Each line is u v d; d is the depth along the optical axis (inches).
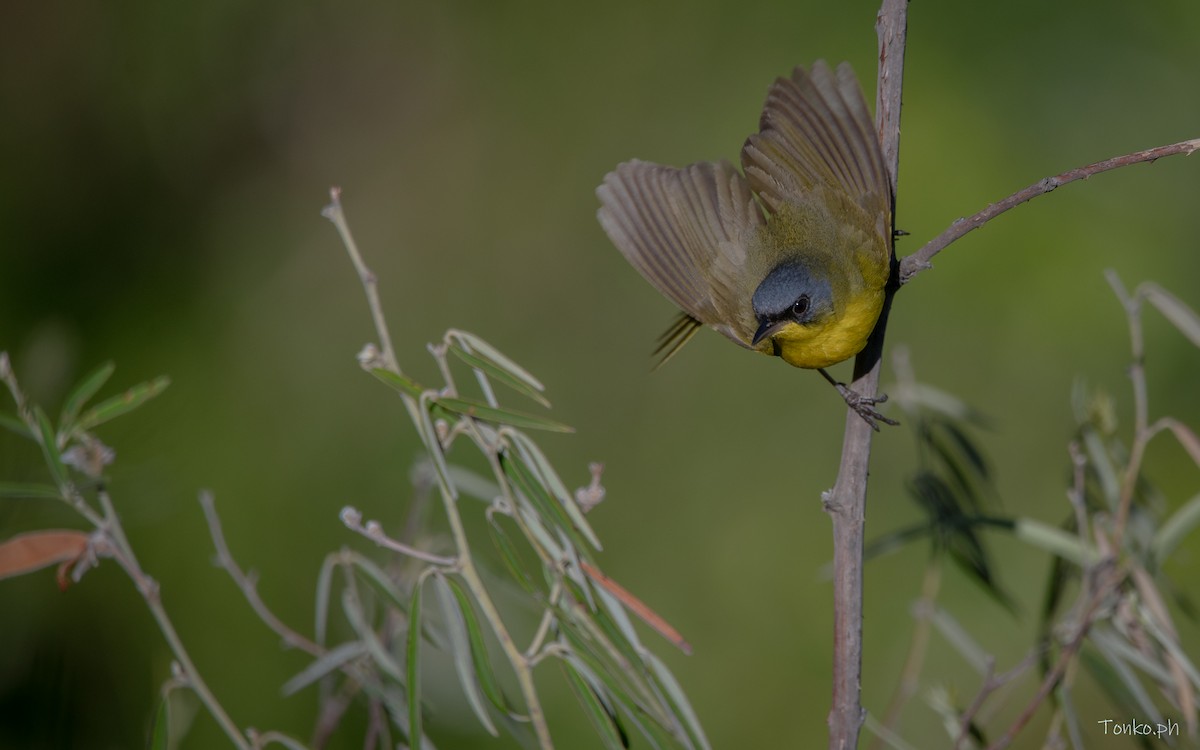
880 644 402.0
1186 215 470.6
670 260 263.4
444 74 591.5
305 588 431.8
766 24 532.7
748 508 460.1
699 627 436.8
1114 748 356.5
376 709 257.3
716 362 494.3
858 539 196.2
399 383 205.9
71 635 381.7
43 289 543.5
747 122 522.9
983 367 457.7
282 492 466.0
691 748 200.1
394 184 580.1
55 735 355.3
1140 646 247.9
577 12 574.9
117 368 524.1
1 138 563.5
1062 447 443.8
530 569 391.9
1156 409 443.2
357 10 602.9
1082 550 246.5
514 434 209.2
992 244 460.8
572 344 521.3
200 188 582.2
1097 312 451.8
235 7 598.9
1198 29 487.2
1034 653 227.6
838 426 468.1
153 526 426.6
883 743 268.7
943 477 284.2
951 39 488.7
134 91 585.0
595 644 206.4
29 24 577.0
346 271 560.4
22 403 226.4
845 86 222.4
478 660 198.1
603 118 557.3
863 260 235.0
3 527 301.1
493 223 558.9
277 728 386.9
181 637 406.6
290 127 594.2
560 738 373.7
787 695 416.5
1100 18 490.0
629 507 472.4
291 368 523.5
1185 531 256.7
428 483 274.5
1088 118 480.4
